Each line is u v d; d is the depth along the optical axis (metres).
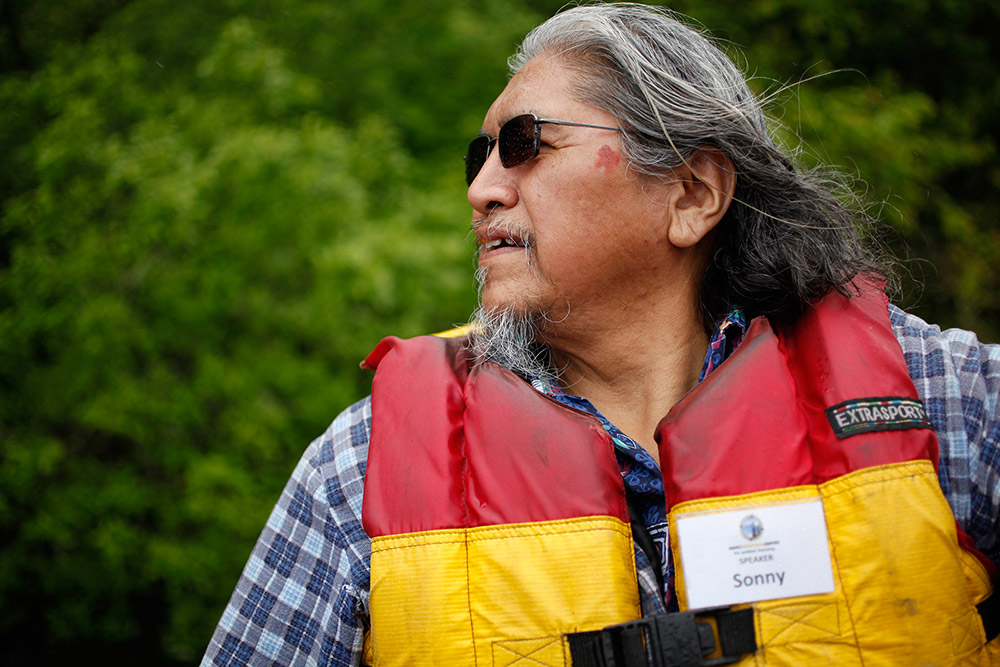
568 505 0.80
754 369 0.84
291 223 3.06
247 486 3.10
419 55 3.69
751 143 0.95
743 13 3.96
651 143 0.91
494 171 0.96
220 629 1.00
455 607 0.79
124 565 3.26
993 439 0.86
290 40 3.63
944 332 0.94
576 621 0.76
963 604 0.74
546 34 0.99
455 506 0.83
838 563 0.75
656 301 0.96
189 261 3.12
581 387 1.01
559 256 0.91
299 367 3.13
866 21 4.04
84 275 3.16
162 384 3.19
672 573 0.84
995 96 4.17
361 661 0.97
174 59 3.59
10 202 3.44
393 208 3.29
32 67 3.86
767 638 0.74
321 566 0.98
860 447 0.77
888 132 3.56
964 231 3.84
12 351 3.18
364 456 0.99
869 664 0.72
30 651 3.54
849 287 0.95
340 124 3.52
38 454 3.19
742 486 0.78
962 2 4.09
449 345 1.00
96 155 3.21
